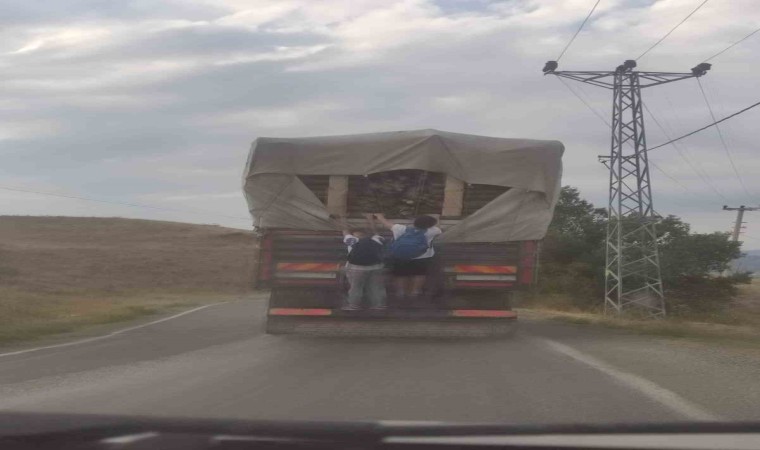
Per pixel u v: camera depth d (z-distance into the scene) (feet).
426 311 41.83
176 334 52.08
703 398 26.09
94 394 27.40
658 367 32.94
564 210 150.41
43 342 48.83
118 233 248.52
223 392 27.40
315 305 42.70
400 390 27.50
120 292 137.39
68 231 247.70
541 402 25.38
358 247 41.11
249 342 43.06
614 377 30.25
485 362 34.24
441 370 32.01
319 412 23.82
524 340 42.34
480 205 43.32
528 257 42.04
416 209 44.29
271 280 41.68
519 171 41.60
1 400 26.45
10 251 173.27
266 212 41.73
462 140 41.19
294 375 31.07
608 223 116.26
